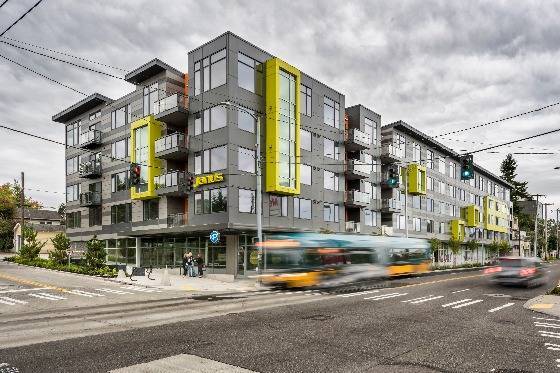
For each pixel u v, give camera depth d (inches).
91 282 1003.9
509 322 494.9
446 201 2445.9
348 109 1727.4
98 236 1683.1
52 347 361.7
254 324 467.2
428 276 1348.4
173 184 1268.5
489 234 3117.6
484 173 3034.0
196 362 313.7
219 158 1164.5
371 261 1109.7
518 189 4424.2
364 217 1705.2
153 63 1355.8
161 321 490.3
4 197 2699.3
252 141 1208.8
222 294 808.3
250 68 1225.4
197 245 1280.8
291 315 530.0
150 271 1103.6
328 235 986.7
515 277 929.5
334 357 330.0
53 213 3041.3
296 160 1293.1
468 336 411.2
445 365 311.6
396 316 525.0
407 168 2041.1
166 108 1290.6
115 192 1601.9
